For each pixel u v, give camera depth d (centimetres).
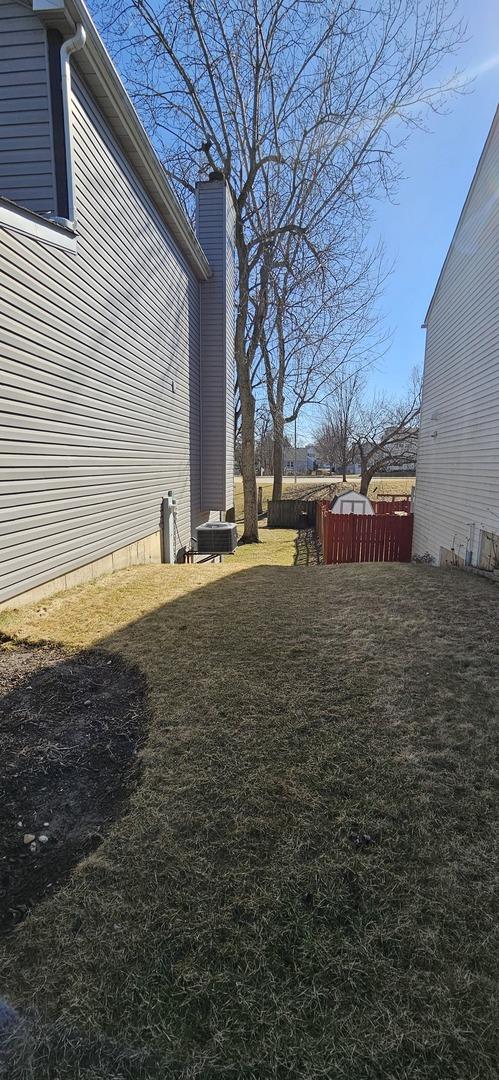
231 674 304
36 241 397
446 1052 114
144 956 136
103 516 562
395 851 172
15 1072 110
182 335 931
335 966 134
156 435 770
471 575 650
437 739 237
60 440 451
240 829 181
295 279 1413
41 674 301
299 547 1405
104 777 210
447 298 995
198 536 941
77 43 429
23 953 136
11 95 436
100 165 524
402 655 332
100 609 428
